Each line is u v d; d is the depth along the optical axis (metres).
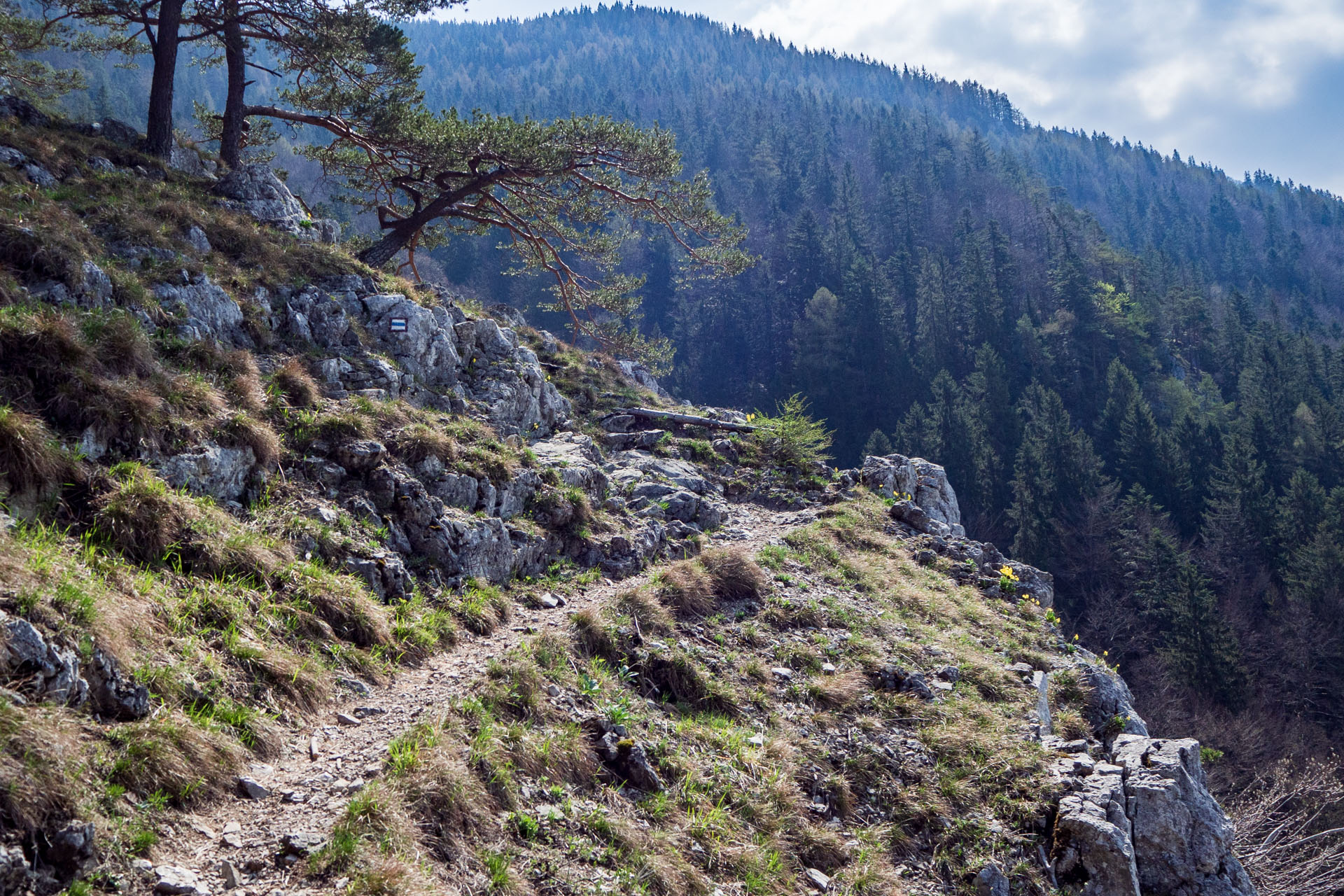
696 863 7.87
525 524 13.53
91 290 11.49
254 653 7.80
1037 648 14.91
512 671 9.00
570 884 6.75
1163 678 42.94
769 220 127.81
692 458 20.92
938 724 11.30
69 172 16.38
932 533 19.38
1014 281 105.06
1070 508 60.09
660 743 9.15
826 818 9.43
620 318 34.28
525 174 24.50
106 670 6.25
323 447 11.99
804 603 13.66
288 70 25.47
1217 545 57.56
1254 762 36.34
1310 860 21.75
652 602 11.78
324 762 7.15
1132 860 9.32
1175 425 77.56
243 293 14.84
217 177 22.50
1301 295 159.88
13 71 24.19
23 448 7.85
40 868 4.87
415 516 11.74
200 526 8.91
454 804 6.79
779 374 92.06
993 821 9.88
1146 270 118.94
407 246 28.11
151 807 5.75
